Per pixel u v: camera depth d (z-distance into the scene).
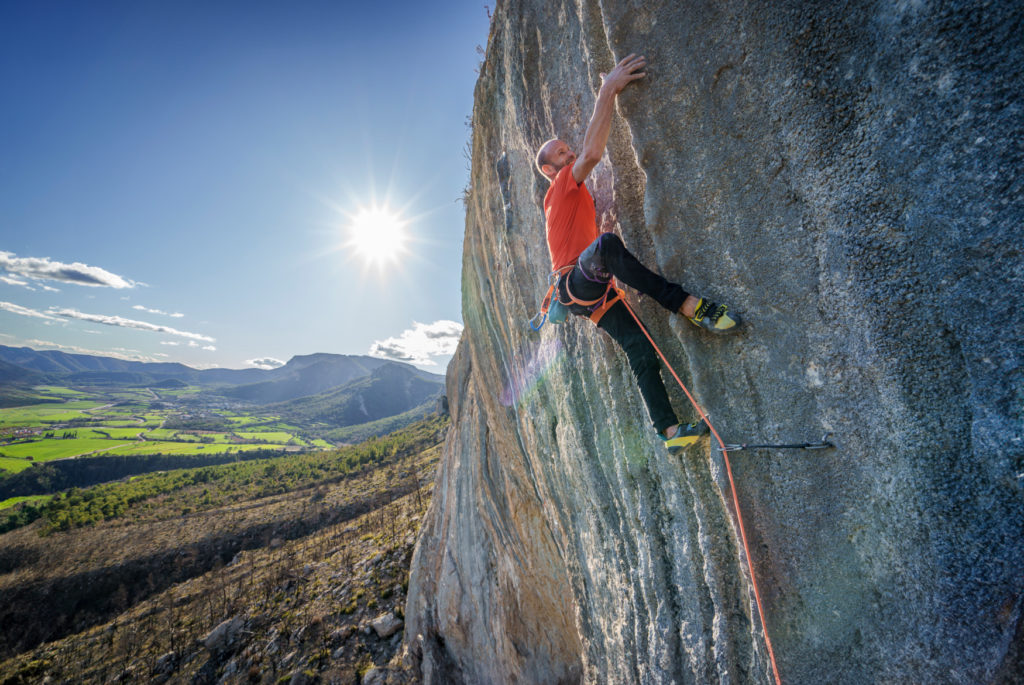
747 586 2.27
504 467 7.74
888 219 1.72
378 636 23.28
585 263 2.41
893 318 1.72
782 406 2.04
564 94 3.65
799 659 1.96
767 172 2.04
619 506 3.30
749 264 2.11
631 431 2.99
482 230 6.63
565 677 7.80
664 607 2.77
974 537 1.53
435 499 16.69
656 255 2.46
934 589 1.62
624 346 2.46
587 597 4.15
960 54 1.55
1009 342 1.46
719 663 2.34
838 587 1.87
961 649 1.53
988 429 1.51
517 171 4.69
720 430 2.22
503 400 6.97
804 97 1.92
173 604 40.00
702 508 2.48
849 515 1.86
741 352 2.15
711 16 2.21
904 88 1.68
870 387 1.79
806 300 1.95
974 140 1.52
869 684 1.76
